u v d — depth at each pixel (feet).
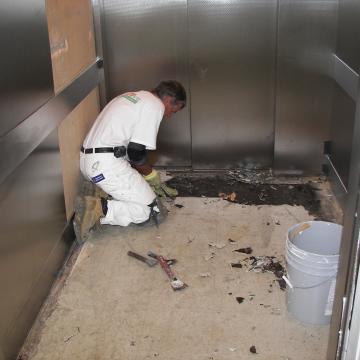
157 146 13.67
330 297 7.70
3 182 6.85
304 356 7.45
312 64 12.27
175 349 7.64
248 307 8.48
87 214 10.30
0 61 6.60
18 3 7.25
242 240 10.45
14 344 7.39
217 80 12.89
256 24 12.29
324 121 12.73
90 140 10.58
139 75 13.04
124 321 8.24
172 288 8.99
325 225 8.29
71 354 7.60
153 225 11.08
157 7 12.37
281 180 13.11
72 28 10.31
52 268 9.14
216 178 13.33
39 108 8.02
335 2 11.63
